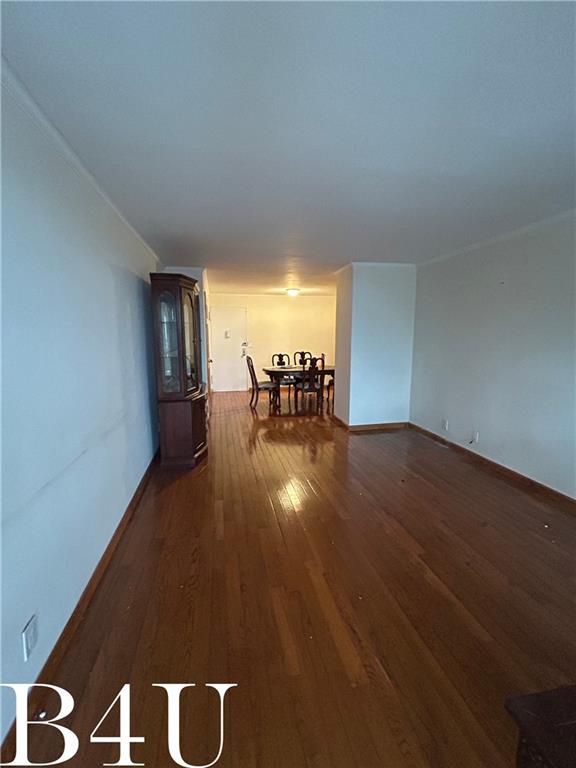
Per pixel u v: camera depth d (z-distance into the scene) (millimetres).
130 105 1451
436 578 2074
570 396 2918
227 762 1191
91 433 2039
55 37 1107
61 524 1634
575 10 1023
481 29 1086
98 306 2230
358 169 2023
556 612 1824
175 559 2250
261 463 3938
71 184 1838
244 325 8555
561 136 1693
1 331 1222
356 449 4406
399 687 1436
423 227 3174
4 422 1224
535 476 3268
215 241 3604
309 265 4984
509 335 3500
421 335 5004
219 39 1124
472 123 1593
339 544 2406
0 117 1234
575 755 750
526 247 3250
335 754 1213
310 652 1591
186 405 3719
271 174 2082
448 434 4500
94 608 1850
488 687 1437
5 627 1207
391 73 1271
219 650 1600
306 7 1013
